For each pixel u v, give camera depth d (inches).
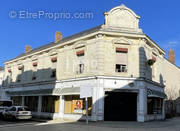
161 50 846.5
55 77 814.5
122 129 467.5
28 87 973.8
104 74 644.7
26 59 1021.8
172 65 1115.3
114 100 648.4
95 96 634.8
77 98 722.8
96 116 623.5
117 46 669.9
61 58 802.8
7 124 599.5
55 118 786.2
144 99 645.9
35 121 712.4
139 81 652.7
